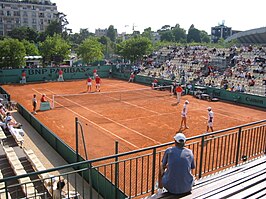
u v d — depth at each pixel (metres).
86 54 57.22
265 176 7.31
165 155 6.26
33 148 16.28
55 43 55.69
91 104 27.69
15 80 41.31
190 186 6.20
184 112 19.84
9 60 43.66
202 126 20.48
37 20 138.62
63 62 58.31
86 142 16.53
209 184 6.86
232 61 41.81
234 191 6.47
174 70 44.22
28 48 58.28
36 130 19.56
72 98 30.58
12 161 12.36
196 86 33.91
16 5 132.12
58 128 19.61
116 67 49.28
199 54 49.72
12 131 16.27
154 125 20.66
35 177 11.55
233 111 26.11
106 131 18.98
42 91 34.72
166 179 6.17
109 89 36.56
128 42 54.91
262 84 32.28
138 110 25.42
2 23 130.12
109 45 97.38
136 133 18.66
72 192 10.22
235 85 33.84
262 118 23.66
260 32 75.06
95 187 11.62
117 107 26.58
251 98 28.80
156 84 37.44
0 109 21.47
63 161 14.56
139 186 10.62
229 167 8.90
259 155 10.27
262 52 43.59
